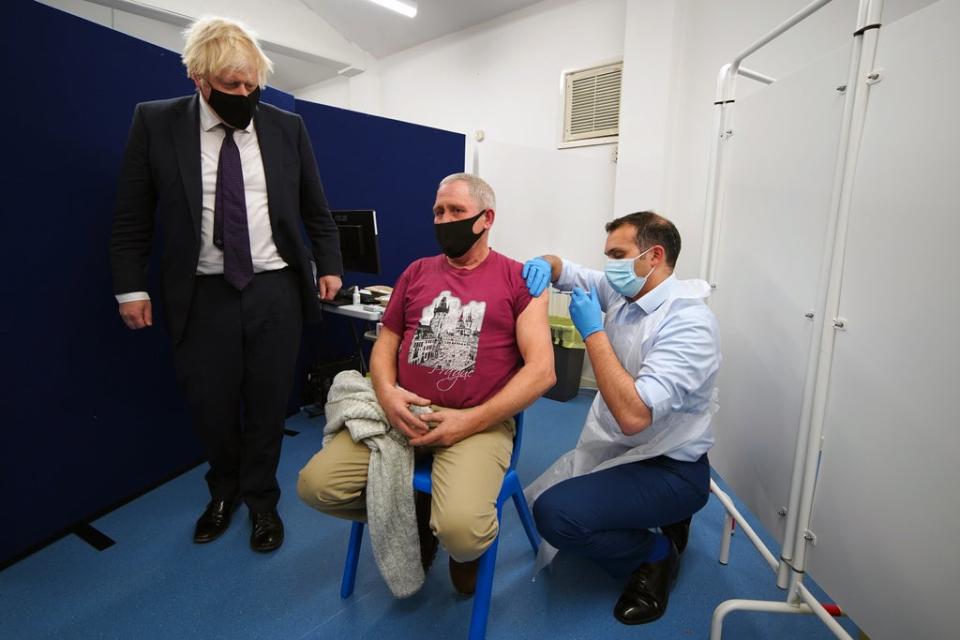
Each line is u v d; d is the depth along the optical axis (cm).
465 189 123
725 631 124
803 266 113
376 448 112
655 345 120
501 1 358
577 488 124
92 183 158
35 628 122
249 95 130
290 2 425
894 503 83
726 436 149
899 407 82
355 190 286
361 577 142
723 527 158
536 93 361
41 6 140
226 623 125
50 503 154
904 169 82
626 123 292
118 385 172
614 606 133
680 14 274
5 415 140
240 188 138
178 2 368
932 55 76
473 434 115
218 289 140
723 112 154
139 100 171
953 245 73
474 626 110
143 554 150
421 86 447
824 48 231
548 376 116
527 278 128
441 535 103
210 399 145
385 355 132
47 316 149
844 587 94
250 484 155
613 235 127
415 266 137
